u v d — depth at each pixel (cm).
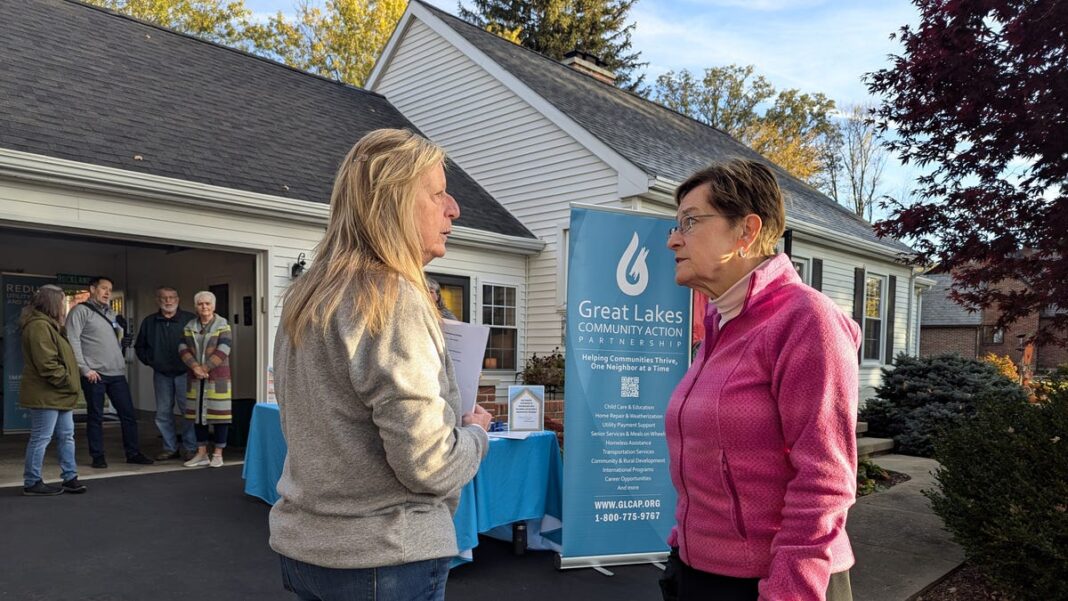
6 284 871
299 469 119
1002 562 319
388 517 117
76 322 602
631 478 406
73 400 511
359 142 130
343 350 113
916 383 869
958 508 349
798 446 121
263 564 379
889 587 348
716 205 143
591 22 2570
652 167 874
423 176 126
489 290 924
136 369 1026
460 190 994
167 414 662
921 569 375
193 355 629
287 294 127
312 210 701
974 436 361
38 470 504
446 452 115
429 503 122
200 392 630
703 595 139
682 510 147
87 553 387
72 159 568
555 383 820
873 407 898
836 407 119
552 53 2503
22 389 500
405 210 122
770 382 129
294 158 795
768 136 2886
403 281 118
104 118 670
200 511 477
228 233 663
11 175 526
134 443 637
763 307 136
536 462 405
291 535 120
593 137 884
